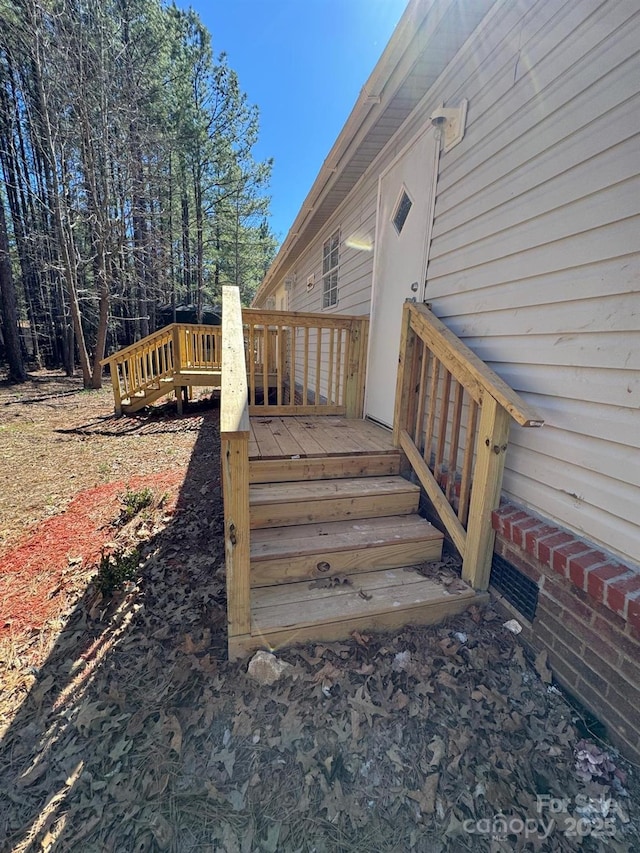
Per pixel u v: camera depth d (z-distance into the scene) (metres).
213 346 8.57
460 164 2.47
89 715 1.62
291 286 9.76
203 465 4.92
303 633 1.86
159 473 4.62
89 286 14.23
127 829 1.26
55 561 2.79
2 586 2.52
